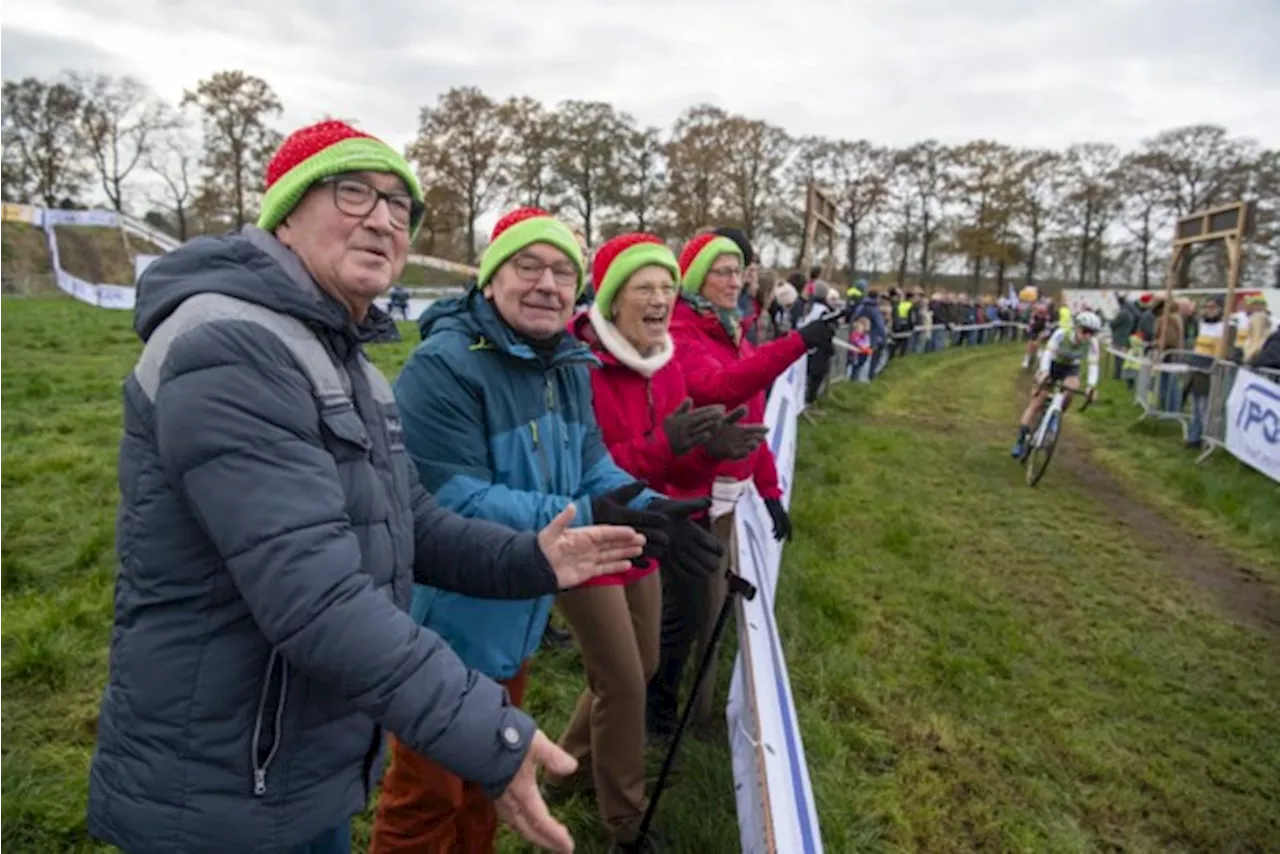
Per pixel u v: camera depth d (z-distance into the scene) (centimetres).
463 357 182
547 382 198
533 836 117
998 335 2989
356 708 113
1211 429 833
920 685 347
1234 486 706
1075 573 504
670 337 274
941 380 1505
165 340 111
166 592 114
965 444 886
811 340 277
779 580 429
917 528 550
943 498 652
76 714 286
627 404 250
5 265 3653
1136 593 479
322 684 113
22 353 1135
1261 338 966
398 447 142
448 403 180
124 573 118
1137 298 1648
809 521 538
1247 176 4294
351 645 106
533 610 191
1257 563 544
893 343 1712
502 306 190
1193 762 312
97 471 538
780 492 357
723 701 310
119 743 117
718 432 234
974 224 4941
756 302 582
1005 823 269
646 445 234
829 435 857
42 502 478
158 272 117
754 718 183
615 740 222
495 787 113
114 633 121
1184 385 1012
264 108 4816
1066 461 838
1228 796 294
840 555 488
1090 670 379
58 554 405
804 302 934
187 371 108
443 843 189
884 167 5009
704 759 270
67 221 4247
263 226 130
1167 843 270
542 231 187
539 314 189
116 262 4109
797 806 183
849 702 329
